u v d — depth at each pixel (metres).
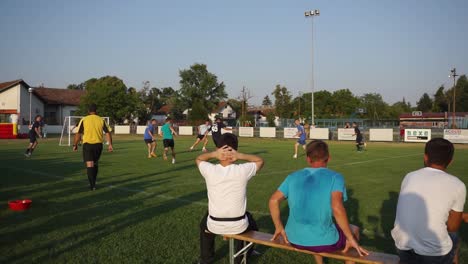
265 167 13.80
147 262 4.65
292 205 3.71
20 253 4.89
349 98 84.44
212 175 4.22
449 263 3.28
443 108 91.56
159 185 9.86
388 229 6.06
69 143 26.39
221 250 5.17
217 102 79.94
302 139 17.73
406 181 3.48
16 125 34.78
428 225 3.22
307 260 4.80
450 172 12.88
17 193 8.68
